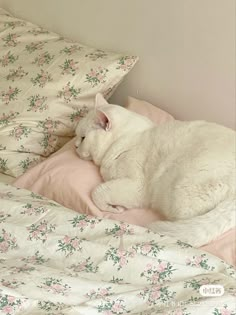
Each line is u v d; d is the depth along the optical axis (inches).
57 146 65.4
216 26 60.9
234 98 63.2
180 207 50.6
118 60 66.1
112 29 69.4
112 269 40.9
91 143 59.1
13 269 39.5
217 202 49.9
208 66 63.6
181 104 68.1
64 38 72.8
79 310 34.9
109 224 46.1
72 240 43.4
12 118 63.8
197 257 41.7
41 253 43.2
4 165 62.3
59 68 66.4
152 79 69.1
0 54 71.1
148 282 39.6
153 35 66.2
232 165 51.4
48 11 74.6
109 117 58.8
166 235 45.8
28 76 66.7
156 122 64.8
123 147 57.9
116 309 36.0
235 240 48.3
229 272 40.6
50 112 64.1
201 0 60.6
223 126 59.3
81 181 57.1
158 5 64.1
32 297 36.2
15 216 48.0
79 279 38.7
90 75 65.4
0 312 33.8
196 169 51.3
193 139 55.1
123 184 54.7
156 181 54.0
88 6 70.2
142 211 55.0
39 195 54.2
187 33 63.4
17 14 78.1
